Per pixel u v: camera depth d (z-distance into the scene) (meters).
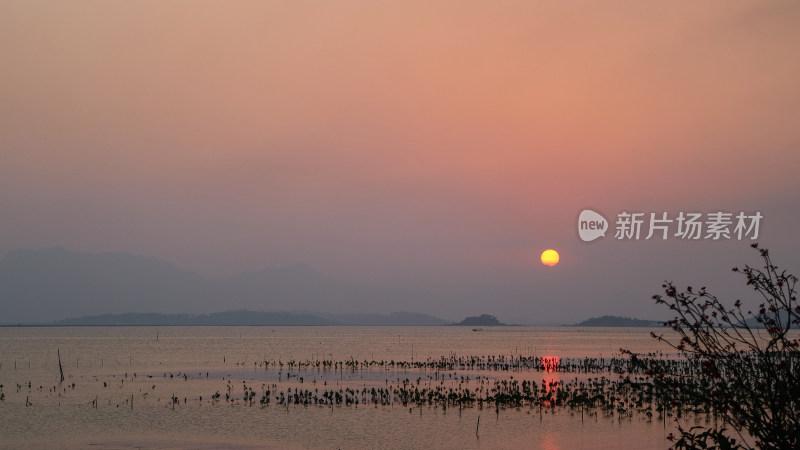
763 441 9.65
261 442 44.97
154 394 69.56
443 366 102.38
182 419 53.47
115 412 57.28
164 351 165.12
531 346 198.38
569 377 84.25
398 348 186.00
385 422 51.00
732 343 9.85
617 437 44.25
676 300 10.20
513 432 46.66
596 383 68.06
